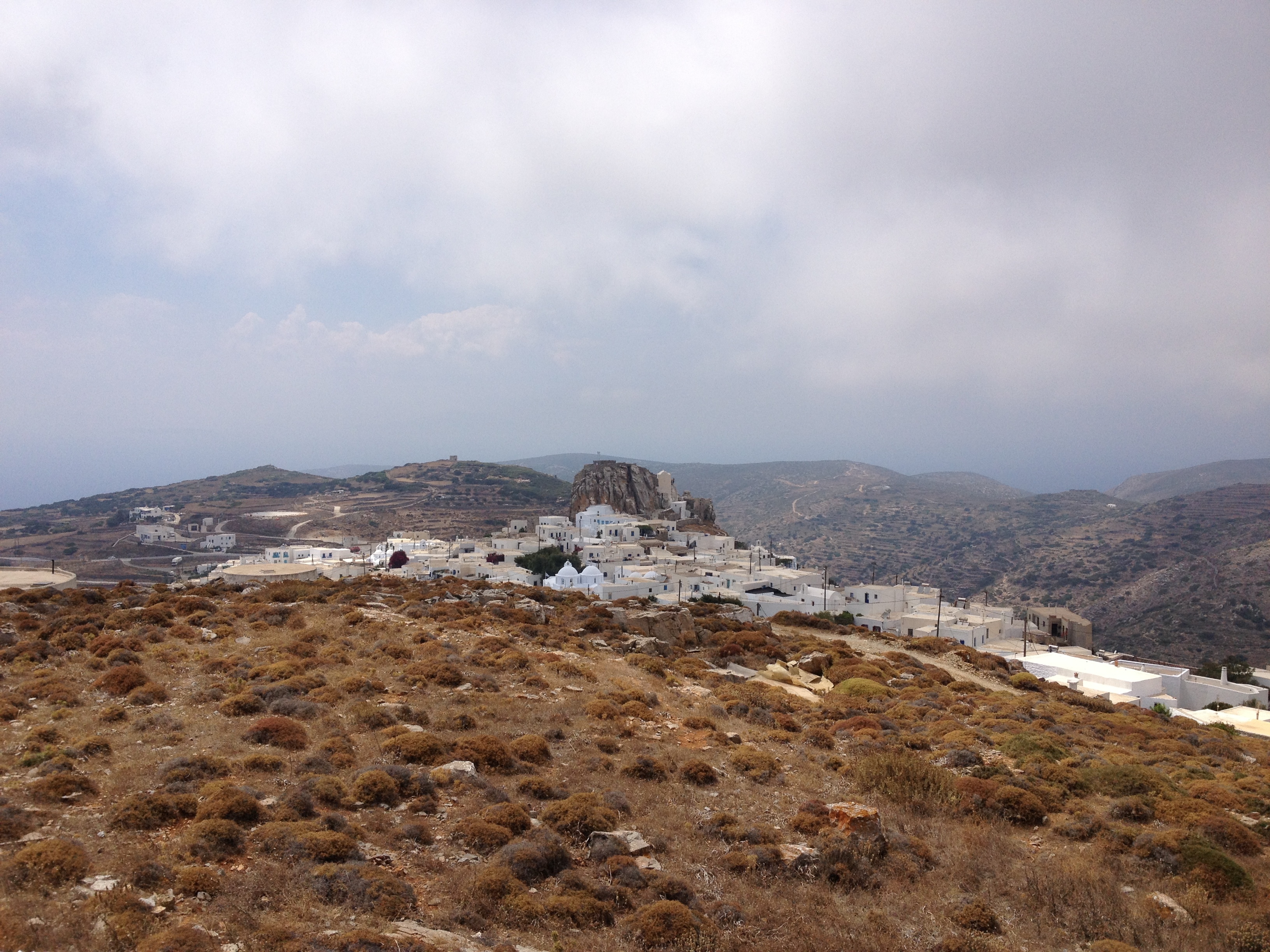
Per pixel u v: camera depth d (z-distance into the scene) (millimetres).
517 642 39750
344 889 13430
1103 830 21188
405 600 48812
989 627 106000
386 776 18594
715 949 13883
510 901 14141
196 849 14078
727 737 28047
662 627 51438
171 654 29812
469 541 167625
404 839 16156
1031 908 16891
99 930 11125
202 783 17484
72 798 16016
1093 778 25062
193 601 40094
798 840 19047
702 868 17016
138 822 14969
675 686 36500
